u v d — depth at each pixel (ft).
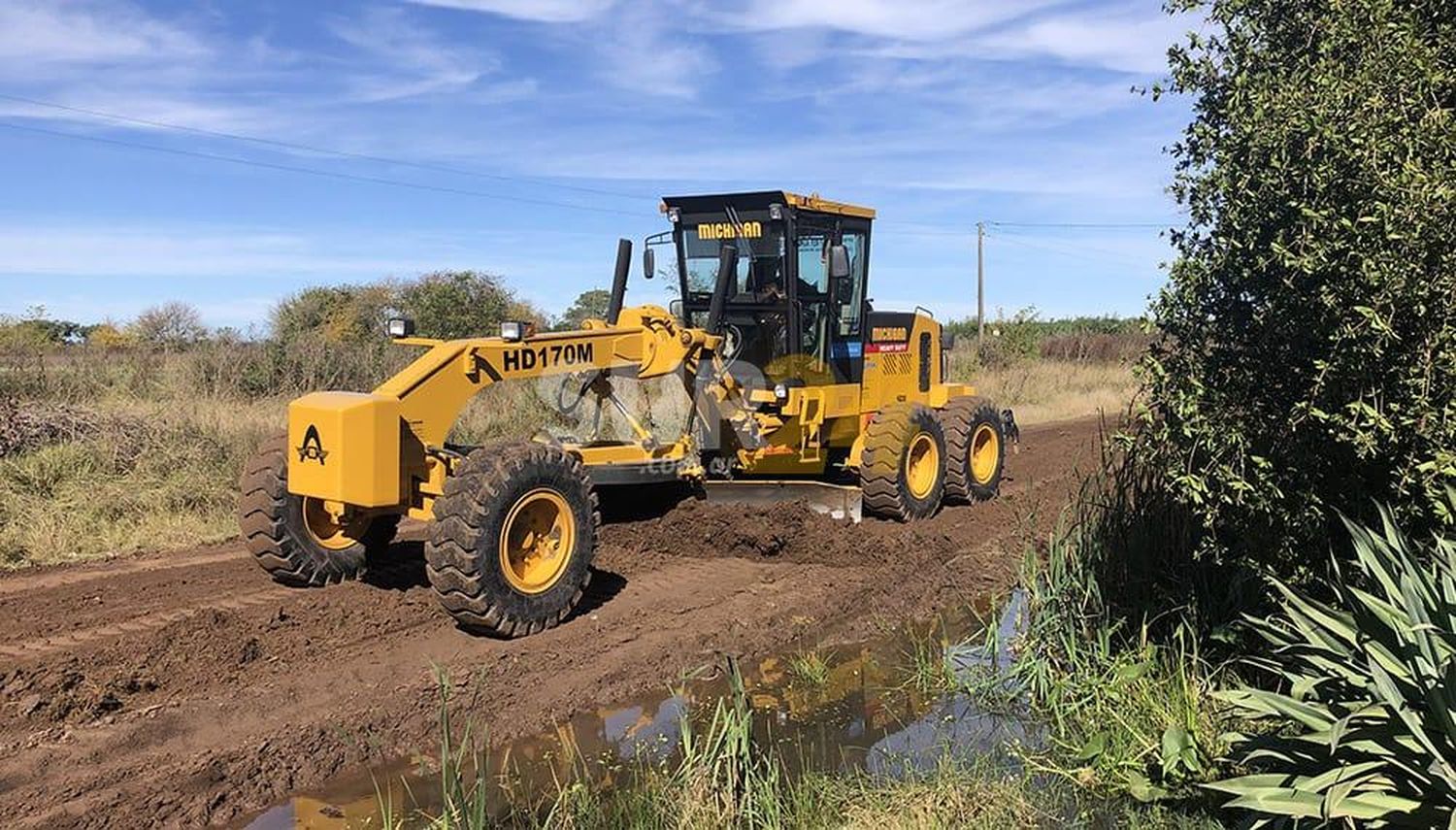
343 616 21.40
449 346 22.29
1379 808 10.88
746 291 30.09
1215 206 14.53
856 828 13.96
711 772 14.82
